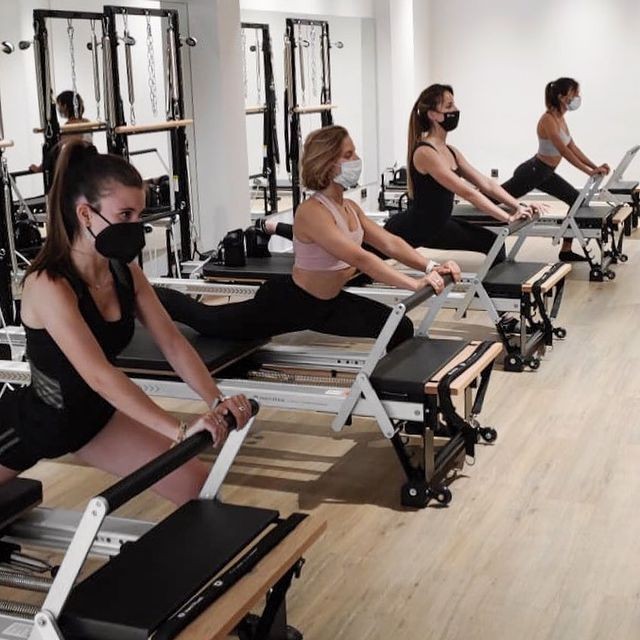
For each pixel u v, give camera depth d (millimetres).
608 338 5777
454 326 6031
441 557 3219
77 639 1949
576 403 4672
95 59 6031
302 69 8180
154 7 7184
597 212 7523
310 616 2873
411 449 3975
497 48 11445
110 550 2523
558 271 5520
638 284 7184
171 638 1906
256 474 3932
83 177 2273
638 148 8734
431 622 2834
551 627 2793
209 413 2297
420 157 5438
